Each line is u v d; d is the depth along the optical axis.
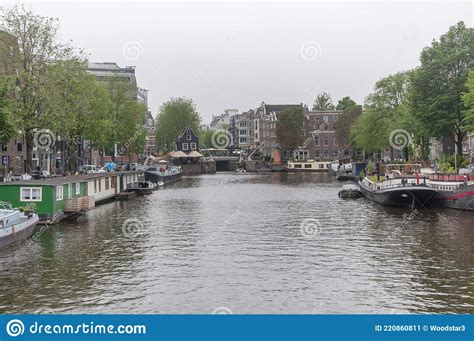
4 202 32.47
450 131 56.00
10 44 45.88
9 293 19.59
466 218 37.19
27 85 45.44
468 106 50.03
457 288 19.95
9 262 24.33
